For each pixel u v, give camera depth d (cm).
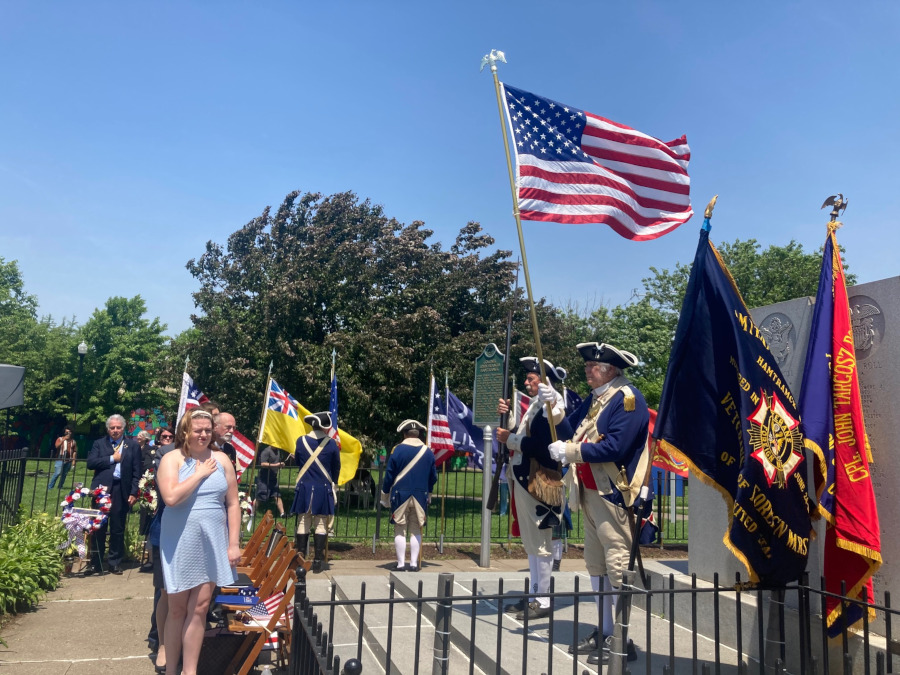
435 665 349
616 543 456
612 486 456
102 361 3938
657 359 3503
